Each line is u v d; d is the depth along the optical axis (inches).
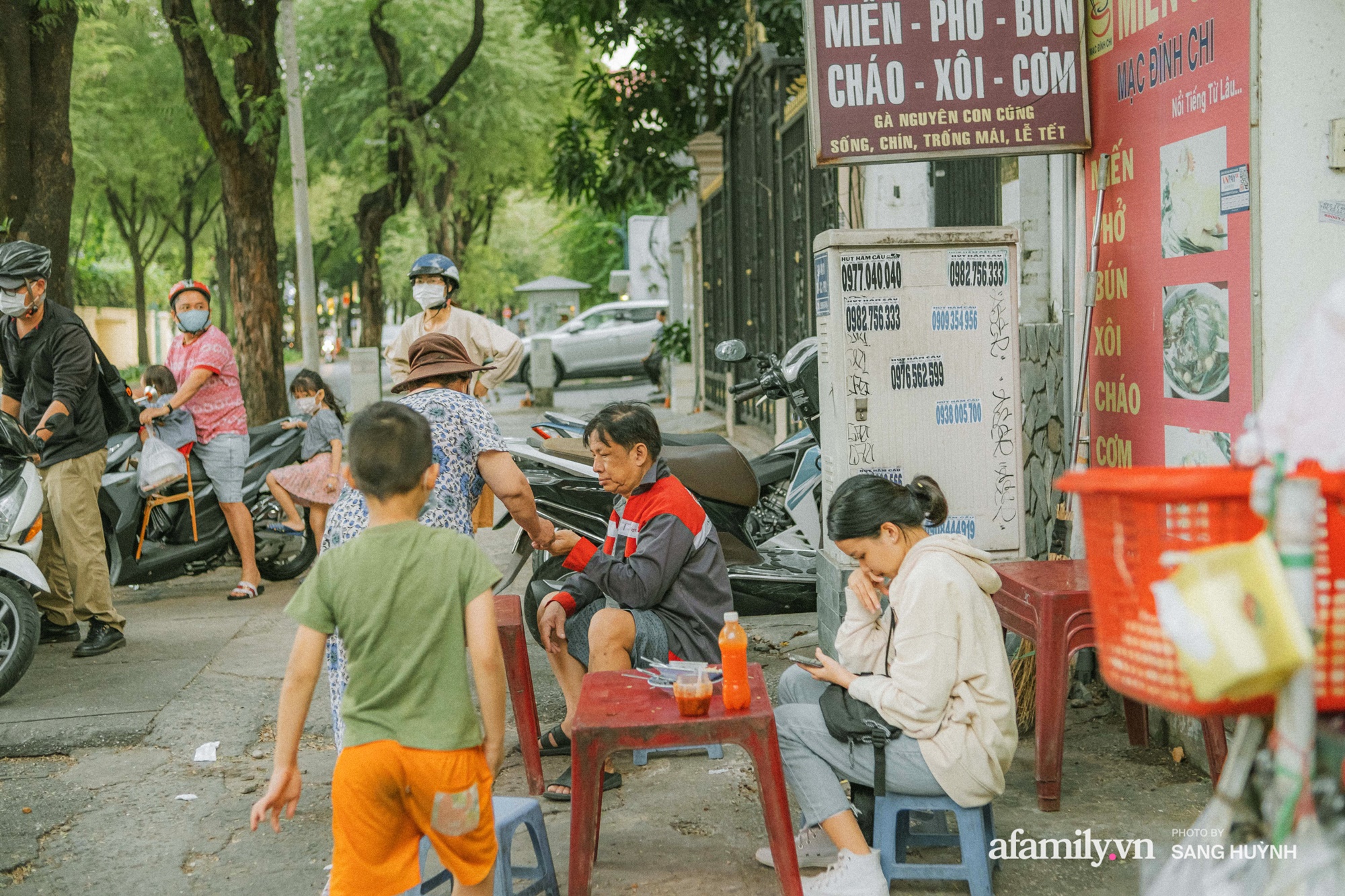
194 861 139.9
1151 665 73.4
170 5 478.0
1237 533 72.3
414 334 261.9
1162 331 164.9
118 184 1144.8
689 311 734.5
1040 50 180.2
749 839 141.2
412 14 786.8
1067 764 161.5
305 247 615.2
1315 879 73.1
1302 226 141.9
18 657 196.2
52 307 222.8
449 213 966.4
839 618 181.8
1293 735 71.1
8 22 308.2
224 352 271.7
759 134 451.2
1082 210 187.6
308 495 292.4
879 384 173.6
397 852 100.3
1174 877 83.3
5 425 201.6
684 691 114.8
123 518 266.2
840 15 179.0
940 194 247.8
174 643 237.9
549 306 1115.9
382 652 98.3
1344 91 140.3
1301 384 74.3
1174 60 159.0
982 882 120.0
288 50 602.2
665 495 154.3
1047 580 150.4
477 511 280.2
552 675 213.3
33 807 155.7
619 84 553.3
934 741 118.4
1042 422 197.6
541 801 155.3
